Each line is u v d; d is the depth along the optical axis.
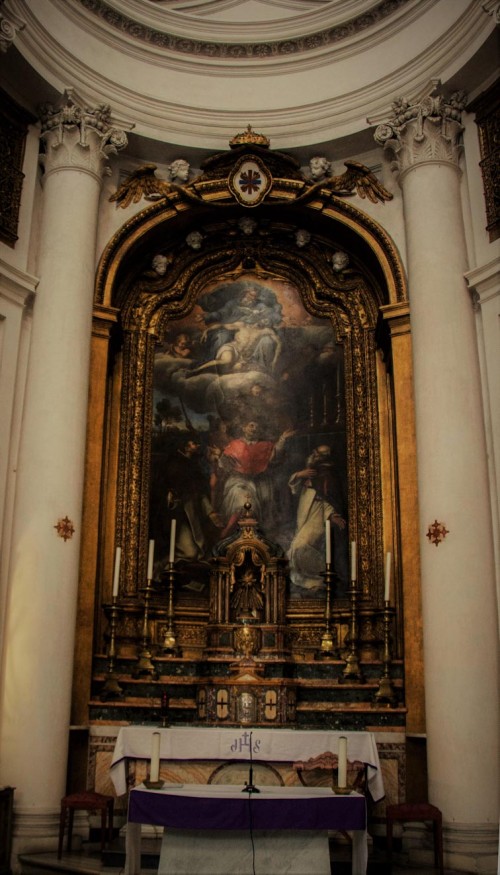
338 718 8.15
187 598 9.30
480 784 7.12
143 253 10.15
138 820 5.61
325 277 10.16
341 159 10.09
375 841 7.64
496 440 7.88
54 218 8.80
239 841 5.66
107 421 9.64
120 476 9.51
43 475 8.02
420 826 7.47
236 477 9.69
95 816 7.69
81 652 8.35
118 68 9.76
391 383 9.48
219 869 5.60
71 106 9.05
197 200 9.77
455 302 8.35
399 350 8.95
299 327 10.16
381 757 7.92
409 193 8.96
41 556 7.82
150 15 9.82
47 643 7.65
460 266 8.52
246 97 10.14
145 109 9.83
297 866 5.60
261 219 10.18
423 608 7.83
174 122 9.95
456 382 8.10
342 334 9.98
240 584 9.09
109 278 9.44
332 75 9.98
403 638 8.51
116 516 9.38
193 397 9.98
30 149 8.96
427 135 8.93
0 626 7.68
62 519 8.00
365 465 9.41
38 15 8.78
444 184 8.78
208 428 9.88
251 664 8.38
